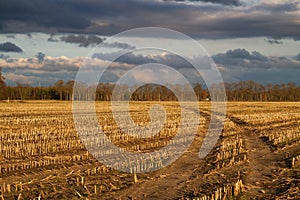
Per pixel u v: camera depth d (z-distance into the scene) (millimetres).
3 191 14281
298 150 23422
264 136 30156
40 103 81562
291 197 13758
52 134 30047
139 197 13867
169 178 16719
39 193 14133
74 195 13930
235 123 42125
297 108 70188
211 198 13000
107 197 13820
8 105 71812
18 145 24297
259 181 16266
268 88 136625
